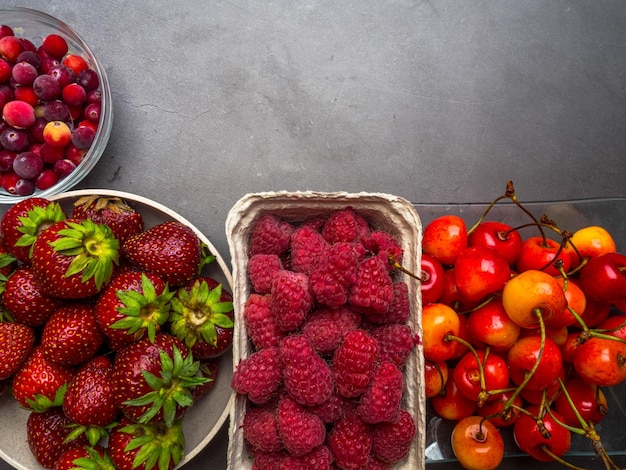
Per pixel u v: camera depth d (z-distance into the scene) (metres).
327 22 1.18
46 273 0.79
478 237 0.91
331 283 0.71
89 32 1.16
